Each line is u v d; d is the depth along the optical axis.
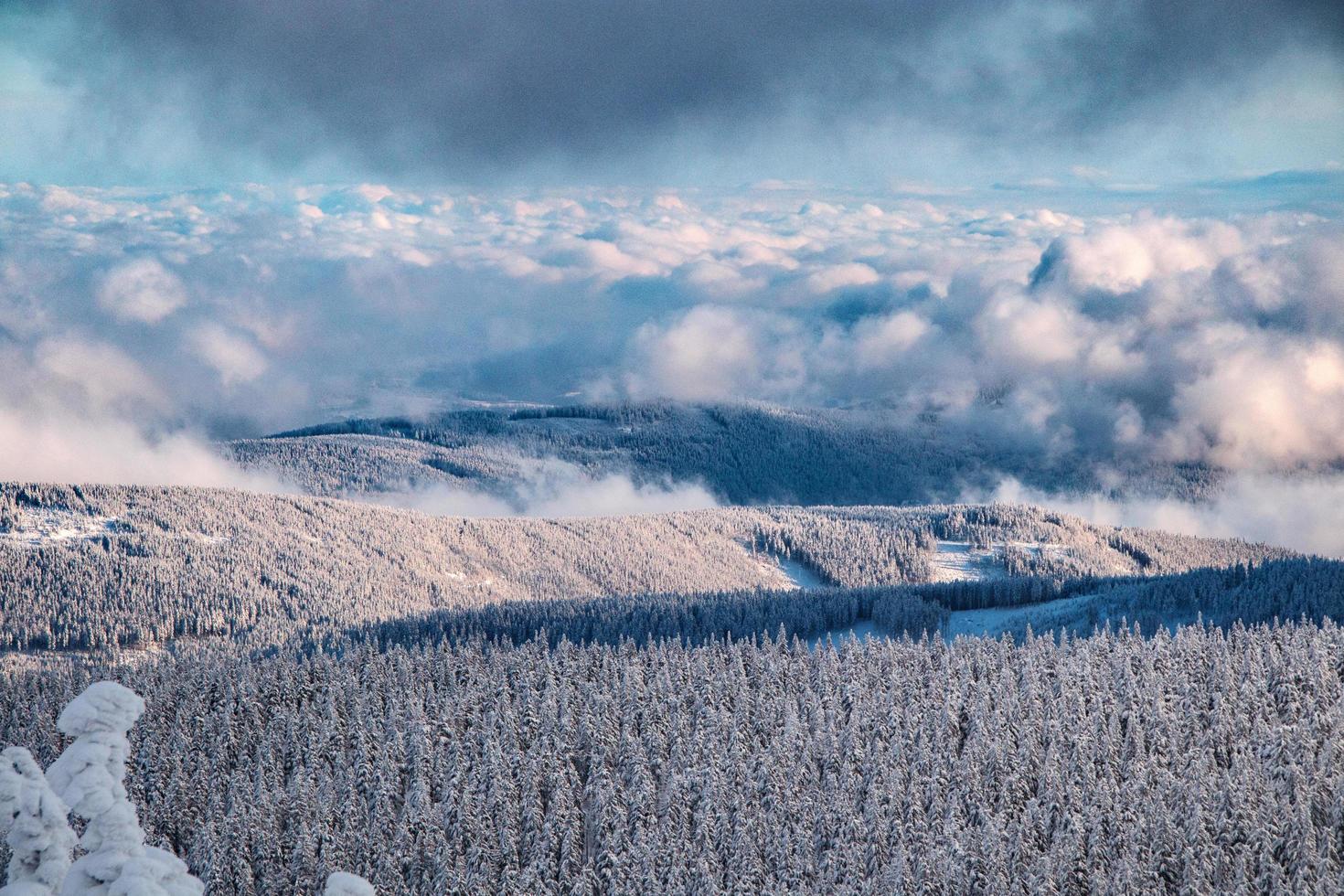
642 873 107.38
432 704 155.88
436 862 112.56
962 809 117.50
